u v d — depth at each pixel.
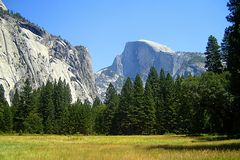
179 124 111.25
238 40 39.97
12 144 49.47
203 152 26.42
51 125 138.88
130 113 122.31
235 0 41.81
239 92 42.19
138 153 28.72
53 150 34.47
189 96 85.12
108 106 138.12
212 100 74.38
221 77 76.19
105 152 30.56
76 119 136.12
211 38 88.88
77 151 32.44
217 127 81.19
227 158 21.92
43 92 151.75
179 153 27.09
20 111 136.00
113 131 133.12
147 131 118.75
